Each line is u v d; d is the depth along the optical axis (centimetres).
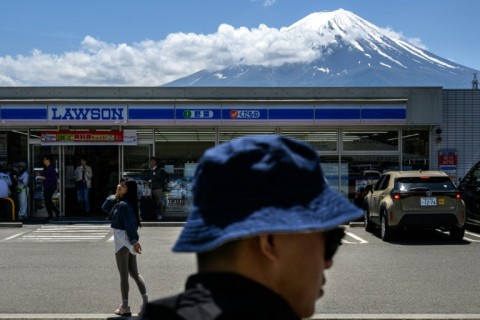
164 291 866
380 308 751
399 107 1948
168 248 1302
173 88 1938
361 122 1944
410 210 1368
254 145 130
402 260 1127
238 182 128
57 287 890
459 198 1376
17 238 1488
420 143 2020
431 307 757
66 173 2016
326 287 877
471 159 2022
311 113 1938
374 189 1599
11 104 1912
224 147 134
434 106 1961
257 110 1928
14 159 1995
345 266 1059
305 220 126
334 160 2017
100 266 1070
